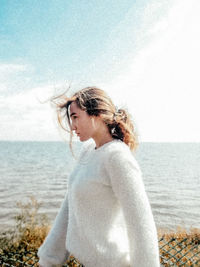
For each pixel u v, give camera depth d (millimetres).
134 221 885
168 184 36844
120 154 968
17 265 2264
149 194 28469
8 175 43656
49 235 1304
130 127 1173
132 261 878
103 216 989
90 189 1004
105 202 992
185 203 23641
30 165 63531
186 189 32750
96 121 1085
